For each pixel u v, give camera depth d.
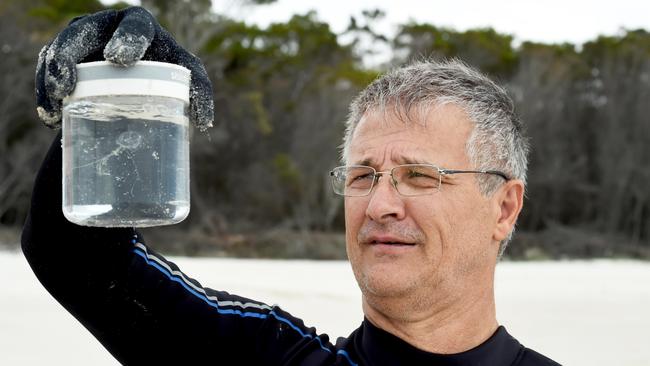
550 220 47.69
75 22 1.85
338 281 18.84
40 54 1.85
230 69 47.72
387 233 2.08
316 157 44.09
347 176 2.21
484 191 2.17
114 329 2.21
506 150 2.22
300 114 45.81
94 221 1.78
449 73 2.21
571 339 10.90
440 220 2.08
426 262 2.07
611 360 9.47
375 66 52.44
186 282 2.32
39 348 8.19
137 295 2.20
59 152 2.07
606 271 26.98
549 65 52.00
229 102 44.22
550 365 2.21
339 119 44.84
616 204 46.88
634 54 51.34
